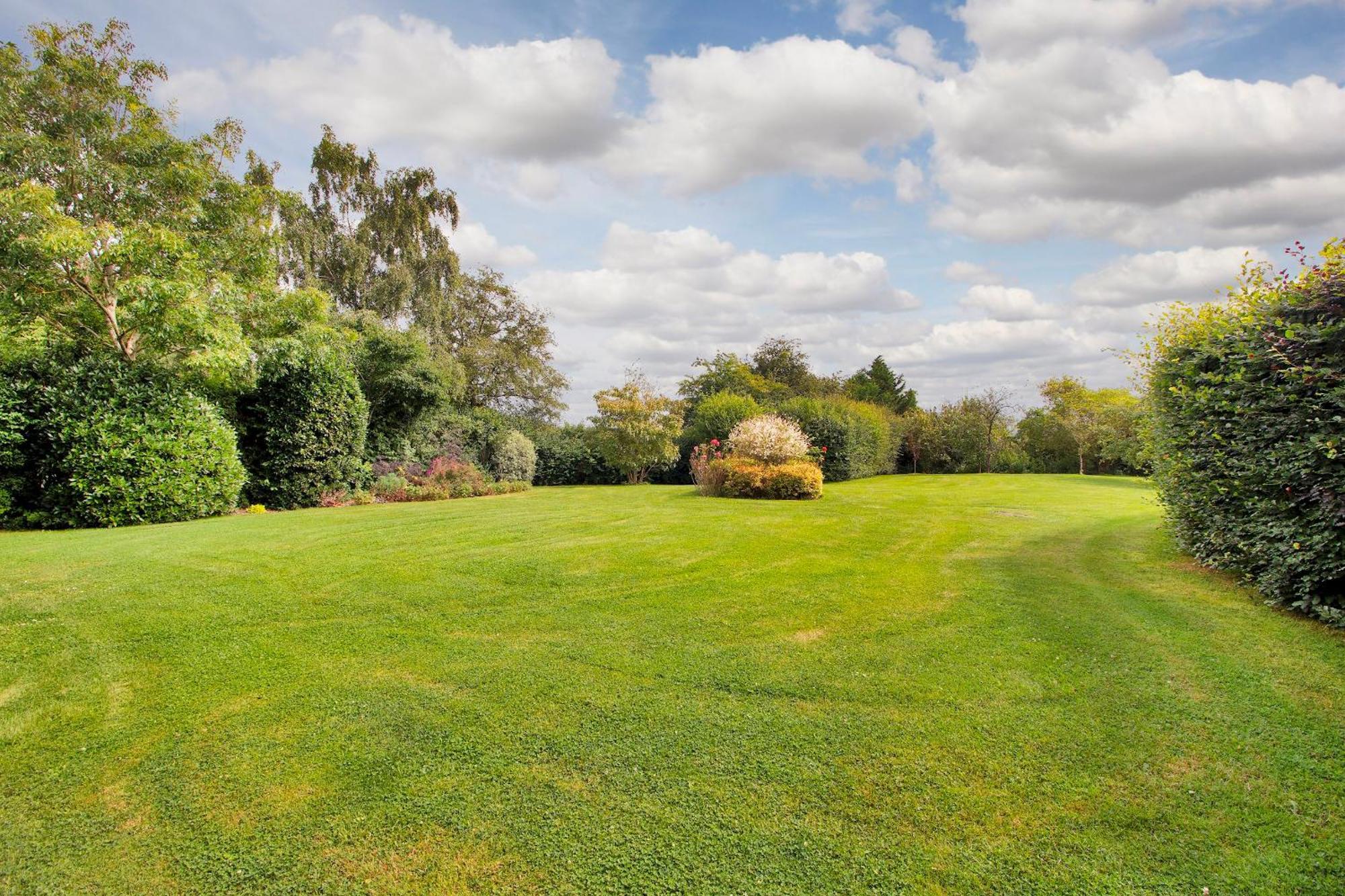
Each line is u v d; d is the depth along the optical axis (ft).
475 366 73.00
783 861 6.45
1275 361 13.79
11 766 8.30
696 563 19.60
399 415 53.98
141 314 30.12
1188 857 6.41
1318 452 12.58
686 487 55.52
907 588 16.75
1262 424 14.11
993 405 82.53
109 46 40.60
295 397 38.32
